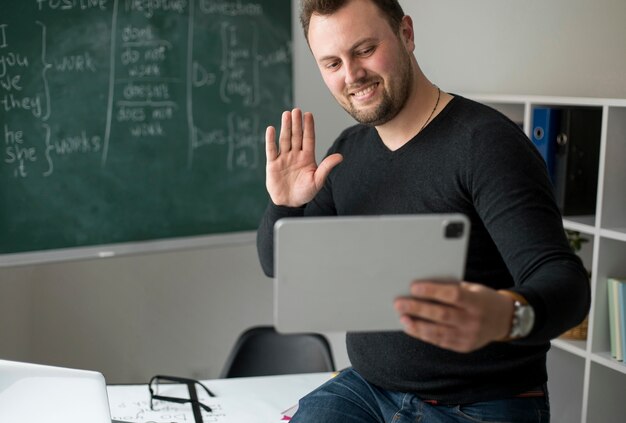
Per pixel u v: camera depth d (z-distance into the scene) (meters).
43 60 3.09
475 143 1.52
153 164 3.37
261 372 2.81
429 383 1.62
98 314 3.67
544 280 1.27
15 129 3.06
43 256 3.15
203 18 3.44
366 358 1.71
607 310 2.61
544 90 3.07
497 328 1.19
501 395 1.59
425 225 1.19
